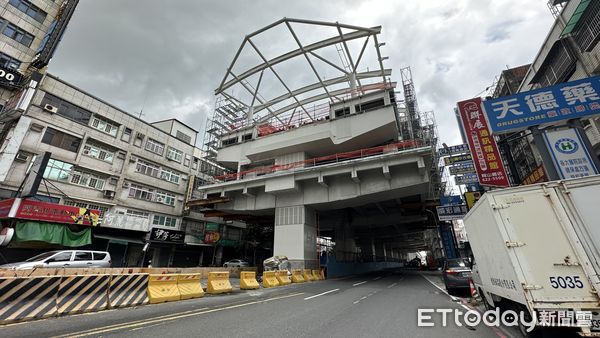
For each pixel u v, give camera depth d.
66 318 6.15
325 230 37.03
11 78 18.97
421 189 19.02
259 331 5.34
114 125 24.94
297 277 17.73
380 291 12.57
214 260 30.41
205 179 33.88
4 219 14.37
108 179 23.47
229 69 27.86
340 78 27.36
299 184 22.09
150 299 8.40
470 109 12.82
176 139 31.31
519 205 4.65
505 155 18.39
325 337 5.00
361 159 18.84
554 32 14.63
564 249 4.21
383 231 37.09
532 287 4.14
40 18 21.70
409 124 24.56
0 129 18.55
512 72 21.36
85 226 17.59
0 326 5.27
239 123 31.69
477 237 6.29
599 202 4.29
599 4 11.66
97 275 7.45
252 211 25.42
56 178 19.84
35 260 11.42
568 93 8.59
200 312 7.13
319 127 23.61
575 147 8.20
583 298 3.92
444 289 13.23
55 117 20.28
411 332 5.39
